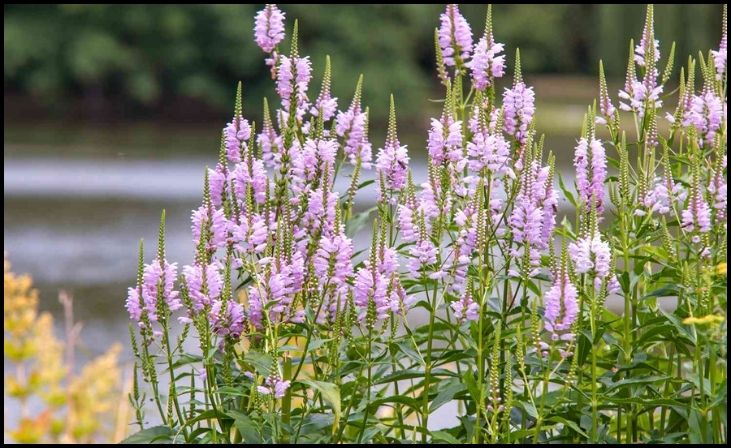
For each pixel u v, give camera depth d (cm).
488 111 704
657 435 699
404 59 6600
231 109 6512
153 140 5406
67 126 5950
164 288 621
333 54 6384
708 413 652
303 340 772
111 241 2781
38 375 921
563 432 671
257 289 639
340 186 1220
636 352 682
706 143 716
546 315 597
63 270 2430
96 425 924
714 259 649
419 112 6512
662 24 6116
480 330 625
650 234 688
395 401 637
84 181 3856
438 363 644
